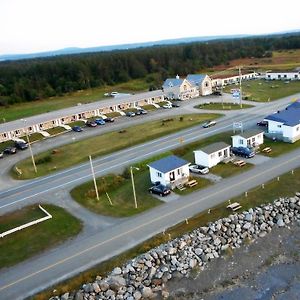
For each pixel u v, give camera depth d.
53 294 35.25
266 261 39.91
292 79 143.12
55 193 56.56
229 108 102.81
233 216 45.72
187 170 57.12
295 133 69.62
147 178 59.66
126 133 85.56
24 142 85.00
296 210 47.97
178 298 35.56
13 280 37.50
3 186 61.78
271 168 58.41
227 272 38.53
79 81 184.75
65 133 92.69
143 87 175.88
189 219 45.56
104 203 52.34
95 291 35.50
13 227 47.50
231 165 61.09
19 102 163.62
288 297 35.12
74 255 40.59
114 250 40.75
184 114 100.94
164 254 39.81
